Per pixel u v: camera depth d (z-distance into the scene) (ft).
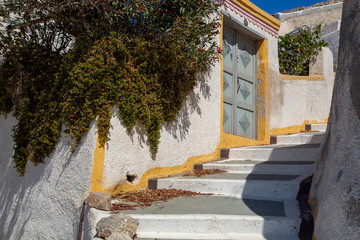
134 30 16.35
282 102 26.53
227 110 22.74
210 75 20.25
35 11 16.66
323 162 11.70
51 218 14.46
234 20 22.41
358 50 9.15
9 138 18.12
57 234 13.99
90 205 12.44
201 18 17.42
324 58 30.66
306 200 12.67
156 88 16.08
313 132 25.36
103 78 14.10
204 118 19.65
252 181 14.48
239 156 19.33
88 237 11.80
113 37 14.79
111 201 13.60
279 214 11.82
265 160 18.38
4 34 18.16
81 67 13.97
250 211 12.23
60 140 14.88
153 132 16.07
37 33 17.10
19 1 15.90
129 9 15.10
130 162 15.14
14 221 16.49
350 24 9.94
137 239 11.09
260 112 24.95
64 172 14.35
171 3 17.02
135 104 14.97
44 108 15.61
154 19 16.48
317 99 29.58
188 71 17.58
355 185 8.06
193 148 18.76
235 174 16.40
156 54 15.70
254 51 25.76
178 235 11.25
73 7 15.19
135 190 15.21
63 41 16.85
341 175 8.82
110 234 10.80
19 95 16.39
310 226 10.86
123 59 14.80
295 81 28.02
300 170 15.61
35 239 14.92
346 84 9.62
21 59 15.96
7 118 18.44
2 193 17.90
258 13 24.76
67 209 13.84
